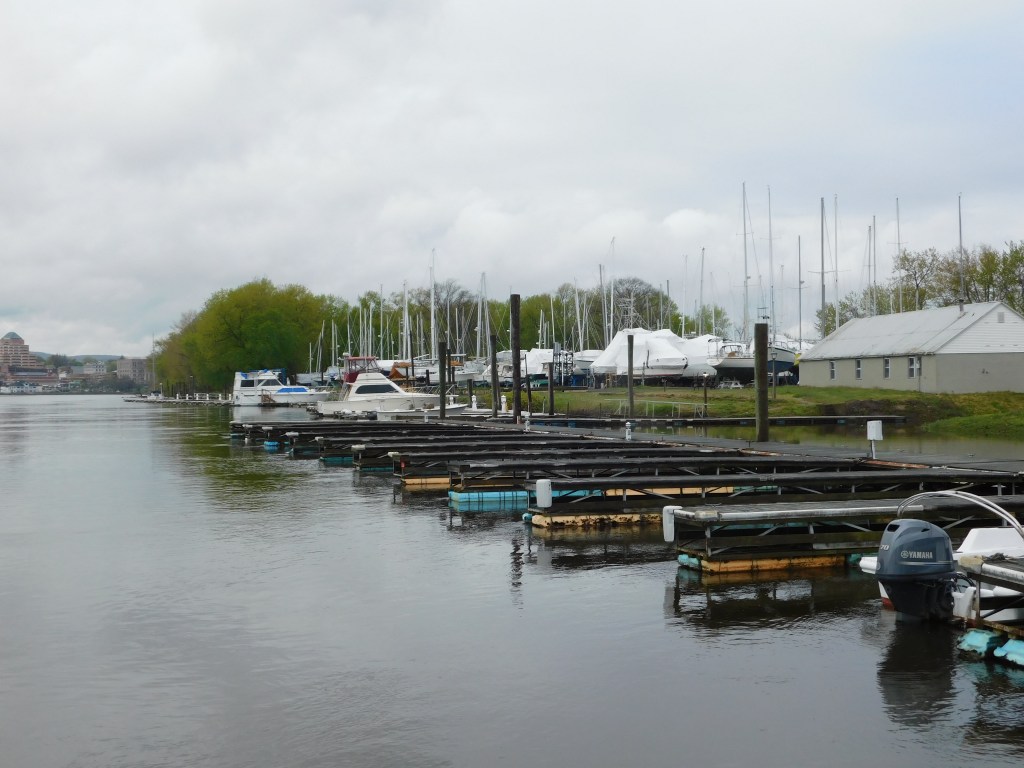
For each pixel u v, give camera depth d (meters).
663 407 60.56
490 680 10.47
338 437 38.34
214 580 15.47
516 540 18.89
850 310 95.56
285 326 120.38
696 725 9.18
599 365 82.06
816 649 11.52
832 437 44.75
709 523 15.26
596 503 20.22
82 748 8.76
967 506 16.41
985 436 45.34
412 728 9.15
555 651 11.50
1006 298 78.38
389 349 131.38
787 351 78.69
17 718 9.48
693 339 83.88
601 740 8.84
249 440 48.72
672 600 13.91
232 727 9.20
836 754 8.50
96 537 19.61
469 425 44.94
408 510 23.19
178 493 27.03
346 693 10.09
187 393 153.12
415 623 12.78
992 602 11.46
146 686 10.37
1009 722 9.18
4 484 29.67
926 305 86.31
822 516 15.68
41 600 14.20
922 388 58.22
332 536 19.53
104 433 60.41
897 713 9.43
